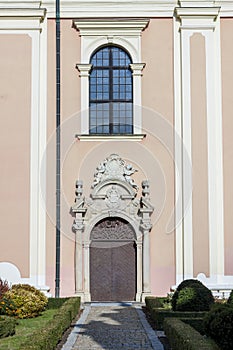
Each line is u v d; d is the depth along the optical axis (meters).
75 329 17.27
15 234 23.22
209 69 24.16
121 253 24.11
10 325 15.75
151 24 24.75
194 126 23.94
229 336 11.98
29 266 23.11
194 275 23.27
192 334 12.88
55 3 24.72
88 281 23.72
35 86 23.92
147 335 16.20
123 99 24.66
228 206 23.70
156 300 20.39
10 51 24.08
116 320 18.80
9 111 23.78
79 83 24.48
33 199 23.38
